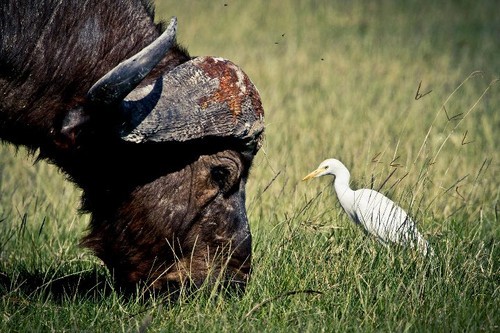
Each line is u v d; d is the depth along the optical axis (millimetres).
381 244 13594
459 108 25953
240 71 11859
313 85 30250
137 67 10859
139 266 12250
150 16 12695
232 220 12148
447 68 33188
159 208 12023
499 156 20938
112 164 11961
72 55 12008
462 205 16438
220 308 11930
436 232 14086
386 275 12719
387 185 17328
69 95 11992
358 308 12234
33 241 14945
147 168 11938
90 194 12359
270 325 11602
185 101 11492
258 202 16703
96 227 12375
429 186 17344
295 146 21422
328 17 44656
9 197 18281
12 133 12406
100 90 10969
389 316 11758
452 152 20953
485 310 11961
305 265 13180
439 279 12531
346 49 37500
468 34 40469
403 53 36406
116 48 12172
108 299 12516
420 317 11797
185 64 11664
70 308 12172
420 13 45281
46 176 19688
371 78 31500
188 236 12102
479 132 23234
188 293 12180
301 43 38719
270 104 26562
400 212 13852
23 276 13938
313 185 17906
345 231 14266
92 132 11602
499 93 28578
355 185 16406
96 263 14523
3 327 11586
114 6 12312
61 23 12047
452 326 11500
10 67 11984
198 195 12008
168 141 11477
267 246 13609
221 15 44125
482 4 47062
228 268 12188
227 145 11938
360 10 46156
